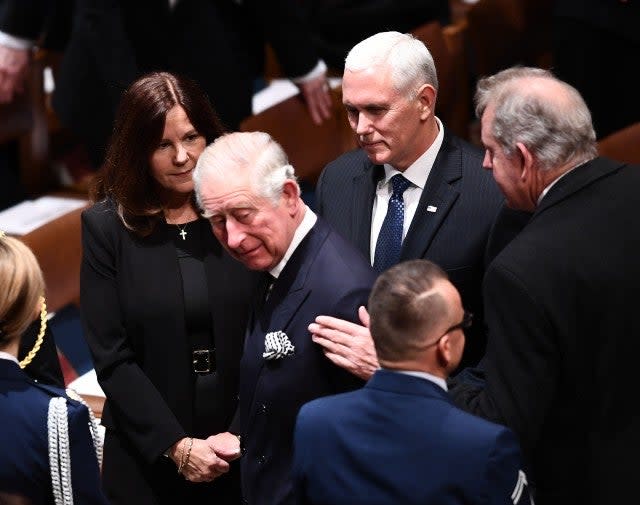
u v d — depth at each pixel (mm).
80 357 17859
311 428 9414
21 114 20188
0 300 9891
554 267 10039
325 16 22625
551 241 10117
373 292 9336
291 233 10742
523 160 10336
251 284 12328
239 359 12367
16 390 10078
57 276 15539
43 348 12109
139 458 12586
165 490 12664
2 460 9922
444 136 12242
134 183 12109
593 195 10305
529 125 10211
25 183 20766
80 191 21078
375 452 9078
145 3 17234
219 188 10328
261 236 10469
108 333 12320
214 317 12250
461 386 10688
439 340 9148
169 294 12203
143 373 12367
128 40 17375
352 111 11852
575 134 10250
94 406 14930
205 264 12320
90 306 12391
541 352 10039
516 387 10000
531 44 23312
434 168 12117
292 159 19438
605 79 19859
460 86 21453
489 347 10250
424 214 12055
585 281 10047
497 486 8805
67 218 15898
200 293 12273
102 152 17938
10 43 18969
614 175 10445
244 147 10484
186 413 12383
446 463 8867
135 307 12219
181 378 12320
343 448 9219
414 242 12047
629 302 10148
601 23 19469
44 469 10055
